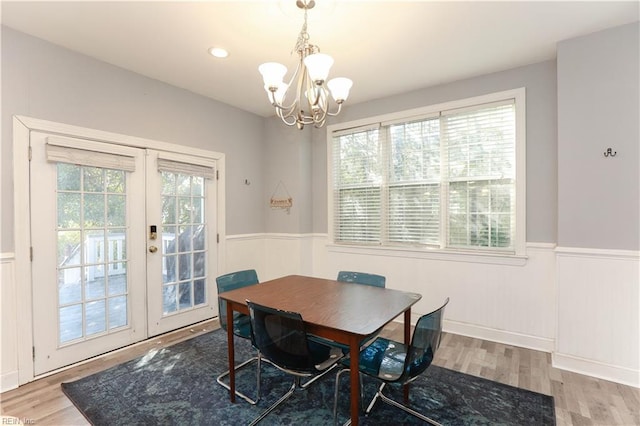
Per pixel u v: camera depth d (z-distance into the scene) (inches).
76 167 104.8
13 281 90.9
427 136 135.9
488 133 122.7
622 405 81.3
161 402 83.1
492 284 121.4
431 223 135.5
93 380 93.7
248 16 85.8
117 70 114.0
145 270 123.0
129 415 78.0
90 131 106.7
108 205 112.7
